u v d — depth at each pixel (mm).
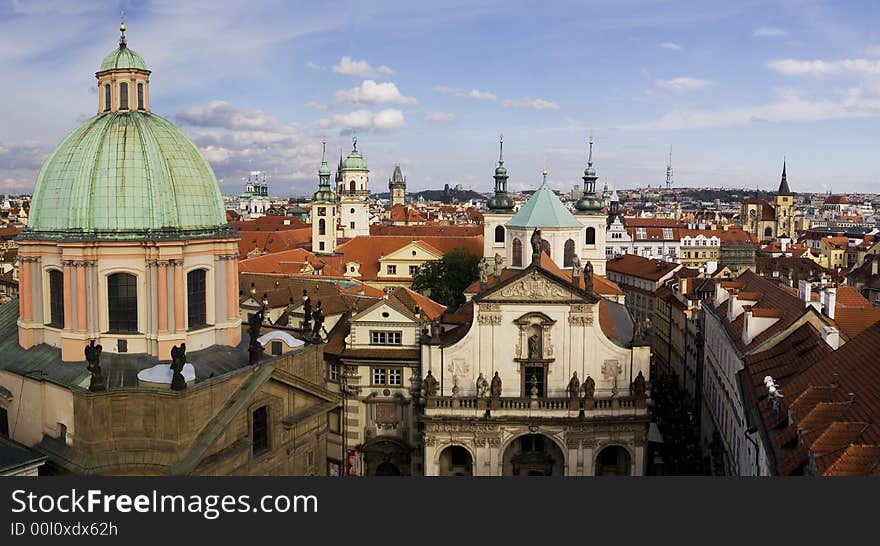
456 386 77250
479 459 75500
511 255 123438
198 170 60031
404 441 80000
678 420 109000
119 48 59750
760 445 53125
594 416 74688
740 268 189000
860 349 50500
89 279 55188
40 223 56750
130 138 56875
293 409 61188
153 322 56219
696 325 111938
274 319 98688
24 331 58938
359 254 172000
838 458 36094
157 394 50531
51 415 53344
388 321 79812
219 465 52594
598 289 112938
